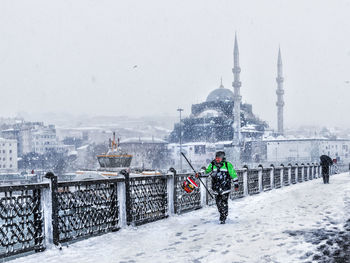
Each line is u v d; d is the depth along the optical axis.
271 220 7.16
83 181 6.09
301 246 4.83
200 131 140.50
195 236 6.14
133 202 7.34
